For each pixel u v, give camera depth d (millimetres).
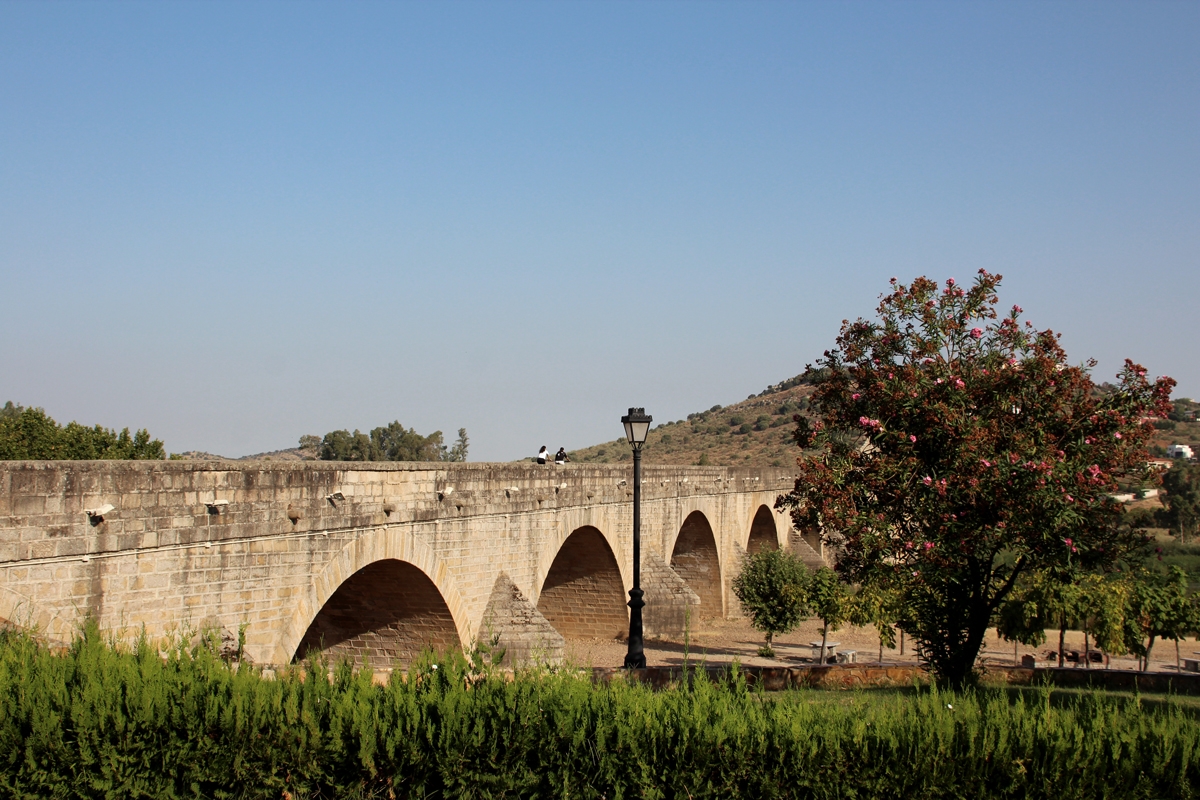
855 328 20438
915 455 19125
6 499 12766
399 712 11062
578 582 37594
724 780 10969
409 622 24344
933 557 18078
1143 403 18969
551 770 11070
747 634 46438
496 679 11875
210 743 10484
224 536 16297
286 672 12344
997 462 17781
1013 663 42344
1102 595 37344
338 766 10820
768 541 59156
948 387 18859
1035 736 11320
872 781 11000
